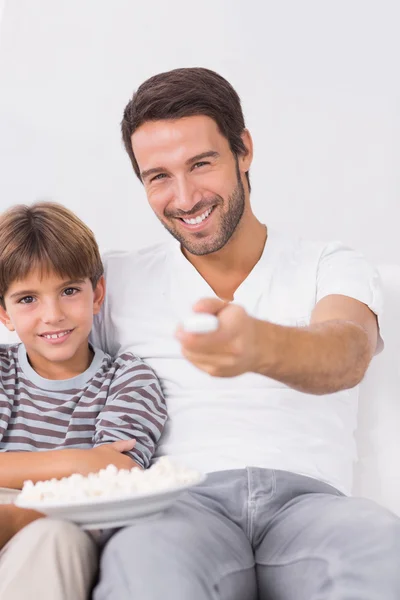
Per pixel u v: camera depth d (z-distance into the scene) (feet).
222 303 3.54
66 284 5.60
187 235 5.58
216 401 5.42
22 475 4.98
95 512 3.96
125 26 9.16
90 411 5.53
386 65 8.79
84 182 9.20
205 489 4.86
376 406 6.11
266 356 3.79
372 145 8.82
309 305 5.56
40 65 9.29
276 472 4.87
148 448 5.32
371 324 5.29
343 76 8.86
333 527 4.10
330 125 8.88
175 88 5.45
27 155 9.28
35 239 5.56
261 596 4.48
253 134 8.98
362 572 3.80
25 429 5.51
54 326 5.54
